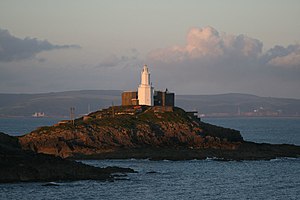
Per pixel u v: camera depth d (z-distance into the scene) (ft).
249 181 506.89
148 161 645.51
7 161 469.98
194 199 416.05
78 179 478.18
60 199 402.31
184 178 516.73
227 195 435.53
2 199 397.19
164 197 420.36
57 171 480.23
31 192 421.18
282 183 498.28
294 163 647.56
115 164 609.83
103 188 447.01
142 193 432.25
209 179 515.09
